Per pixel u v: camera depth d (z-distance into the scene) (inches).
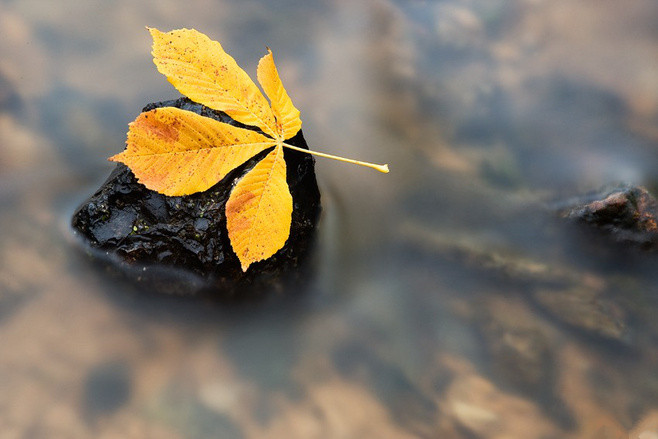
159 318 44.9
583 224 48.1
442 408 44.2
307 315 45.8
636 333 45.8
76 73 51.4
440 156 50.6
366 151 50.4
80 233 45.3
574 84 53.2
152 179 42.2
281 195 42.9
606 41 55.2
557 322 46.0
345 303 46.2
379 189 49.2
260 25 54.2
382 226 48.2
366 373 44.8
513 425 43.9
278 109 43.5
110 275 45.0
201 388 44.0
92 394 43.6
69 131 49.6
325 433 43.6
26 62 51.4
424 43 54.8
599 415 44.2
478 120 52.1
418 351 45.3
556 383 44.7
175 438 43.1
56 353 44.1
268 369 44.6
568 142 51.2
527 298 46.6
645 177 49.6
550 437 43.8
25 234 46.2
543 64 54.1
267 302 45.5
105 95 50.8
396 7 57.6
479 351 45.3
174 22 53.7
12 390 43.4
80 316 44.7
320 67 53.1
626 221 47.6
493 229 48.3
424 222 48.4
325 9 56.2
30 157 48.6
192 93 42.7
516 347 45.4
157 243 44.7
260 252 42.4
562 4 58.9
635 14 57.6
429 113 52.2
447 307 46.3
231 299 45.2
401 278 47.0
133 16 53.7
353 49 54.0
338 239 47.6
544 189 49.7
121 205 45.0
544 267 47.2
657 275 47.1
